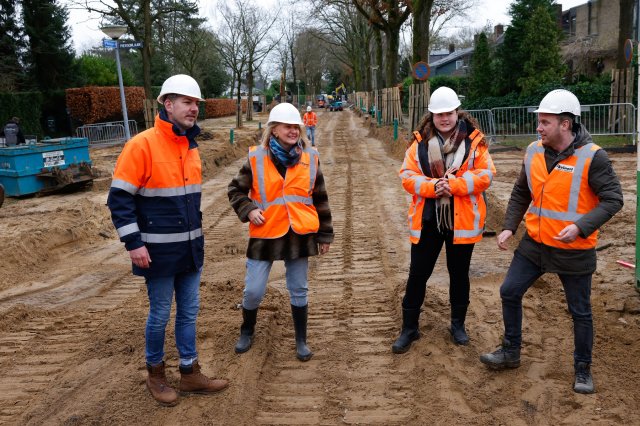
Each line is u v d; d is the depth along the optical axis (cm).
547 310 536
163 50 3816
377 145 2338
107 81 3944
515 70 2786
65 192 1348
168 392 398
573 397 387
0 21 3241
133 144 364
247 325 470
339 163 1769
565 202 380
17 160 1251
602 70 3241
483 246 774
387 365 451
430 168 432
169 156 374
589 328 389
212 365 450
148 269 376
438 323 510
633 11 1789
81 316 576
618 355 439
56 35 3359
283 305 582
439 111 420
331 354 472
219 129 3234
